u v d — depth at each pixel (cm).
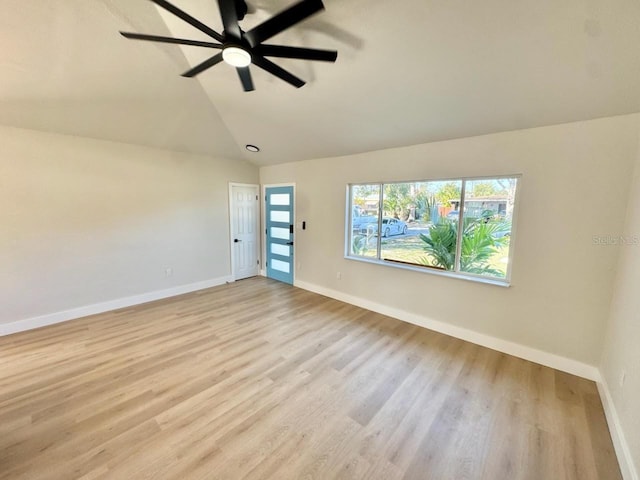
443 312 321
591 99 203
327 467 156
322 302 420
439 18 172
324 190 432
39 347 279
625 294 195
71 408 197
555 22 158
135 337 303
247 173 528
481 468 157
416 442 173
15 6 189
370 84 242
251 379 232
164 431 178
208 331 319
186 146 423
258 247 570
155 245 419
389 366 254
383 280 373
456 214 311
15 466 153
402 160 338
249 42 158
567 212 238
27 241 315
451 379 236
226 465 155
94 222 360
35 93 264
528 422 190
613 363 201
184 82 296
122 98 297
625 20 147
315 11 133
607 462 161
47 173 322
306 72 246
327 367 251
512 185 271
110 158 367
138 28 221
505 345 279
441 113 257
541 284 255
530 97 215
